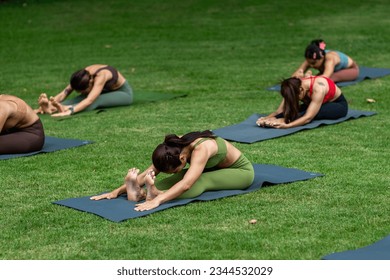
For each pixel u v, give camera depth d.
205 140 11.46
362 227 10.24
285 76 22.97
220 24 34.12
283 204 11.27
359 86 21.11
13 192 12.19
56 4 40.06
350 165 13.44
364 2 39.12
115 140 15.73
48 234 10.20
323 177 12.69
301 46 28.42
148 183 11.12
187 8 38.31
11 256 9.47
